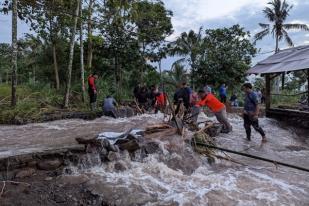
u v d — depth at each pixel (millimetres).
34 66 27391
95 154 6711
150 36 22656
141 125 10039
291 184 6656
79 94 17984
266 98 15711
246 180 6684
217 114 10539
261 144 9891
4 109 12938
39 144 7918
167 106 12117
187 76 29344
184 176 6621
